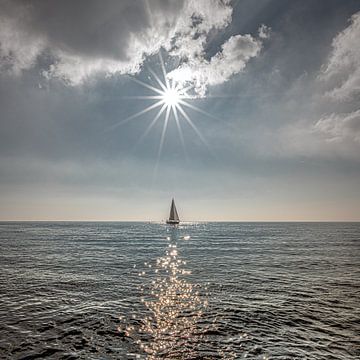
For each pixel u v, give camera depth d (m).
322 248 56.25
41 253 46.44
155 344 12.11
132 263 36.53
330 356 11.10
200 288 22.69
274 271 30.75
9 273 28.83
